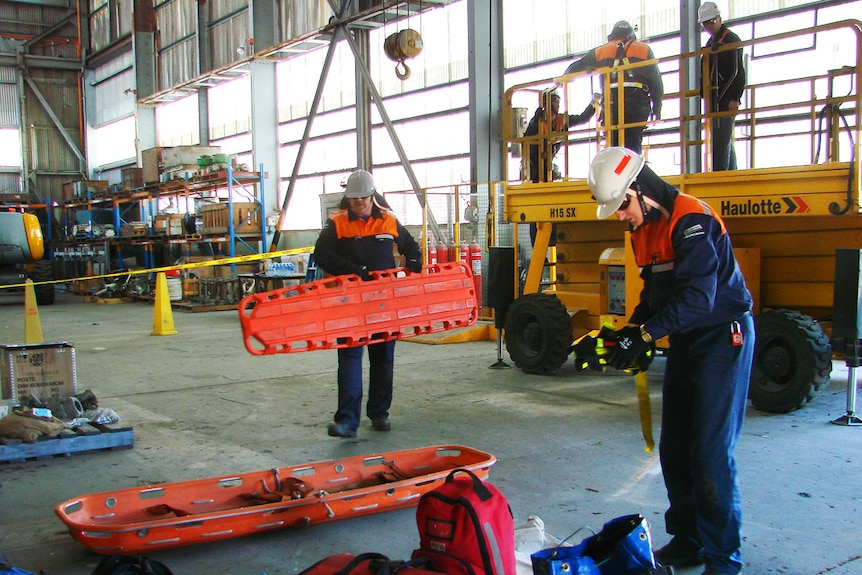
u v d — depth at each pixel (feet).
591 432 16.78
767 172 18.58
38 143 104.12
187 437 17.10
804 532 10.96
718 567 9.29
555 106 26.71
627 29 24.02
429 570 8.11
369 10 51.06
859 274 16.75
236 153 78.28
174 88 81.76
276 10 67.26
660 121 20.89
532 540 9.82
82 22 104.68
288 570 10.07
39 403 17.47
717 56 22.34
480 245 41.24
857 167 17.13
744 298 9.18
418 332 15.08
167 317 37.81
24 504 12.75
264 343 12.96
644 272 10.08
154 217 69.31
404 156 51.42
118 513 11.38
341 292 13.92
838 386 21.26
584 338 9.23
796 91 33.53
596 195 9.55
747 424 17.24
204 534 10.47
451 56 51.42
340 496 11.32
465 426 17.47
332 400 20.90
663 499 12.40
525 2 46.29
